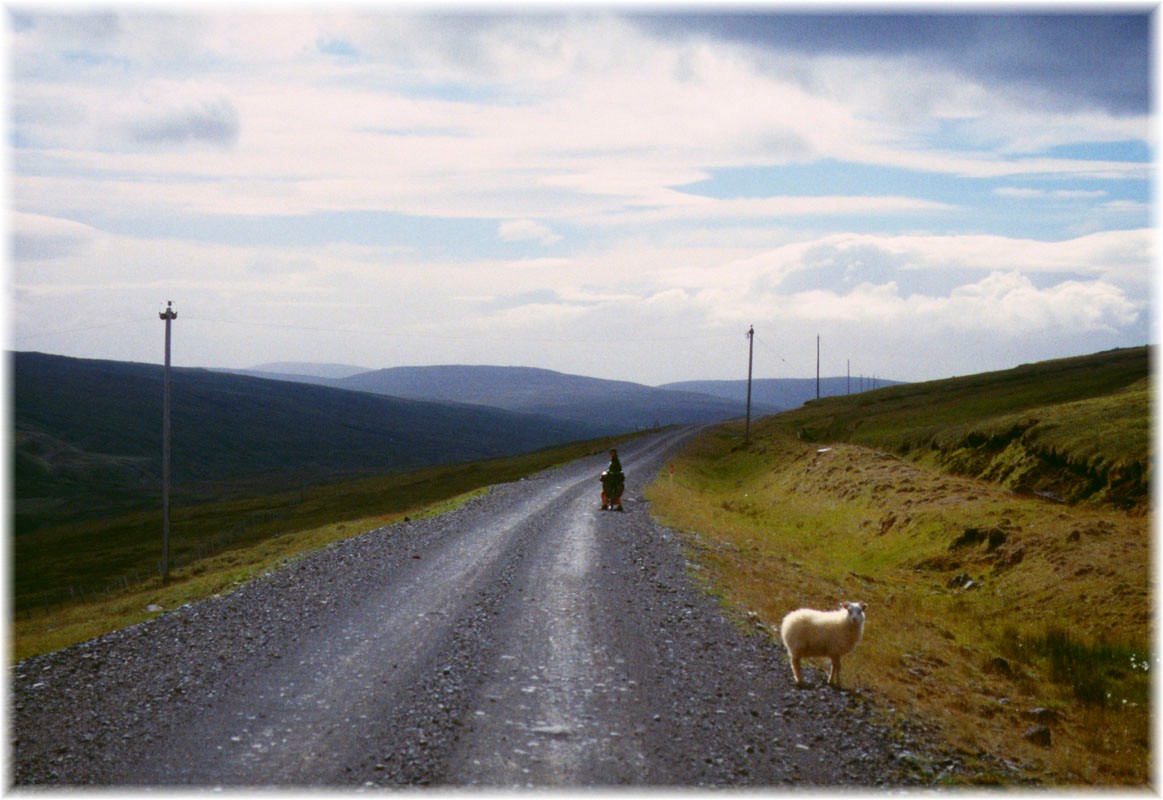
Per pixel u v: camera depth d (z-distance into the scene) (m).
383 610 17.42
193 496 189.62
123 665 14.16
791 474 53.88
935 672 15.91
